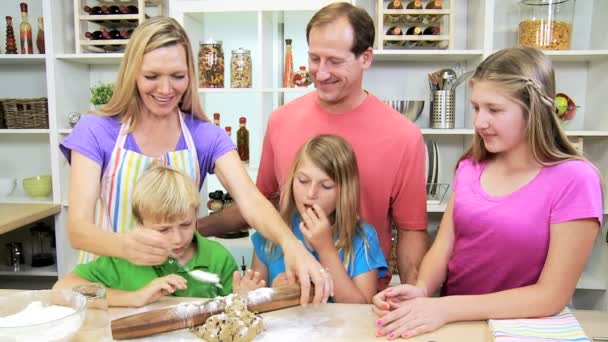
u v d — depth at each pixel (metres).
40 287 2.85
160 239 1.03
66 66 2.54
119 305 1.04
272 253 1.40
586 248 1.04
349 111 1.49
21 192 2.80
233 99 2.64
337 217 1.35
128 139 1.30
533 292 1.01
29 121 2.53
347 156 1.34
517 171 1.17
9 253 2.68
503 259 1.17
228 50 2.60
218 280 1.32
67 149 1.29
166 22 1.21
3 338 0.77
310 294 1.00
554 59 2.48
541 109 1.09
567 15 2.31
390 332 0.92
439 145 2.65
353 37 1.33
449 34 2.31
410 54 2.33
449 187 2.59
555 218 1.07
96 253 1.10
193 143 1.36
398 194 1.52
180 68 1.20
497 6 2.53
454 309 0.97
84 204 1.20
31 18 2.72
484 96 1.11
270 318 0.99
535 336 0.89
